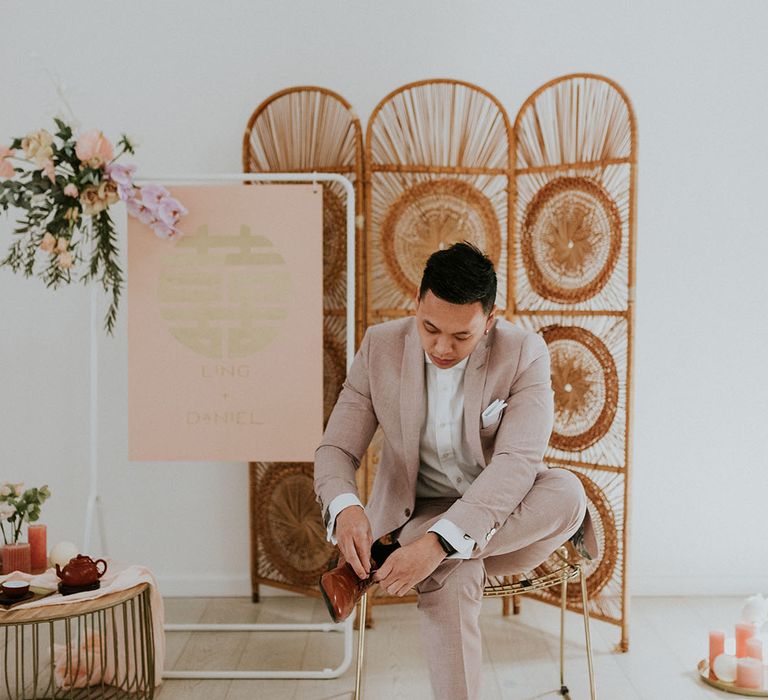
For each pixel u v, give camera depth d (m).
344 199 3.02
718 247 3.24
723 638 2.59
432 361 1.98
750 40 3.21
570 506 2.00
